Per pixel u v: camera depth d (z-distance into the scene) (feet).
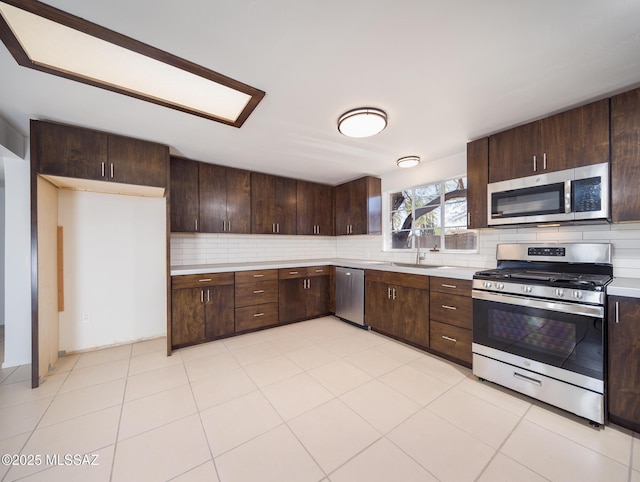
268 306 11.34
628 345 5.16
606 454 4.66
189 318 9.53
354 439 5.07
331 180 13.82
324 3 3.64
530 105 6.39
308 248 14.98
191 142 8.62
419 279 9.17
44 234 7.56
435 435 5.16
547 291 5.98
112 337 9.70
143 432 5.26
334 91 5.79
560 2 3.63
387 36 4.24
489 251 9.13
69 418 5.66
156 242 10.51
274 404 6.15
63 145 7.23
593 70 5.12
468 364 7.86
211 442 5.00
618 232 6.64
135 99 6.02
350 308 11.98
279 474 4.32
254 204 12.01
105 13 3.76
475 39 4.31
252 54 4.64
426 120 7.17
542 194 6.84
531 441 4.99
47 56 4.59
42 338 7.34
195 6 3.67
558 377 5.80
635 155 5.58
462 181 10.13
